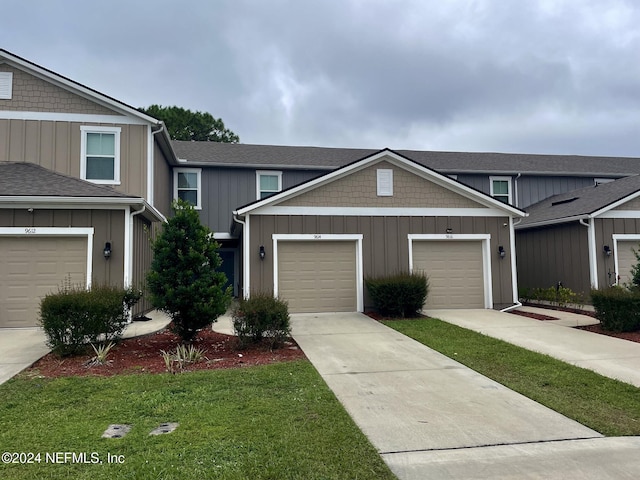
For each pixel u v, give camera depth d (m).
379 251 12.45
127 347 8.09
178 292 7.73
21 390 5.57
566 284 14.62
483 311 12.38
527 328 9.88
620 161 22.02
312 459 3.67
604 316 9.64
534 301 15.38
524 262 16.94
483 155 21.75
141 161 13.31
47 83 13.03
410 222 12.64
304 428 4.31
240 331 8.00
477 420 4.66
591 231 13.58
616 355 7.53
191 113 38.75
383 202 12.56
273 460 3.62
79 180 11.36
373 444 4.03
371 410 4.93
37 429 4.30
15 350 7.78
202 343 8.43
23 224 9.95
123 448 3.86
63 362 7.02
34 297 10.02
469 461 3.72
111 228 10.32
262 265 11.90
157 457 3.67
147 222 12.54
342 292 12.31
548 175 19.72
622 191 14.28
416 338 8.90
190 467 3.49
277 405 4.96
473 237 12.87
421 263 12.75
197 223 8.28
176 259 8.02
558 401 5.27
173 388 5.60
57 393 5.45
